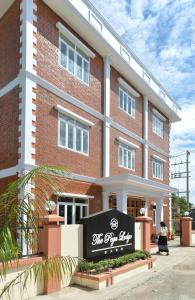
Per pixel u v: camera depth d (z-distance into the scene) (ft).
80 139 55.98
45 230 31.17
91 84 59.77
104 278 34.04
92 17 56.85
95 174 59.36
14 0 48.75
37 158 45.44
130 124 74.18
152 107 87.76
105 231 39.24
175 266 48.75
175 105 99.40
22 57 45.42
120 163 68.80
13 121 46.09
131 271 39.83
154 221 82.38
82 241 36.17
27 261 28.07
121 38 65.87
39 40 47.62
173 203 199.82
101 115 62.03
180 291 34.47
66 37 53.52
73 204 53.16
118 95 69.31
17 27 47.55
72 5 50.75
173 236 94.48
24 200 18.44
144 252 46.11
